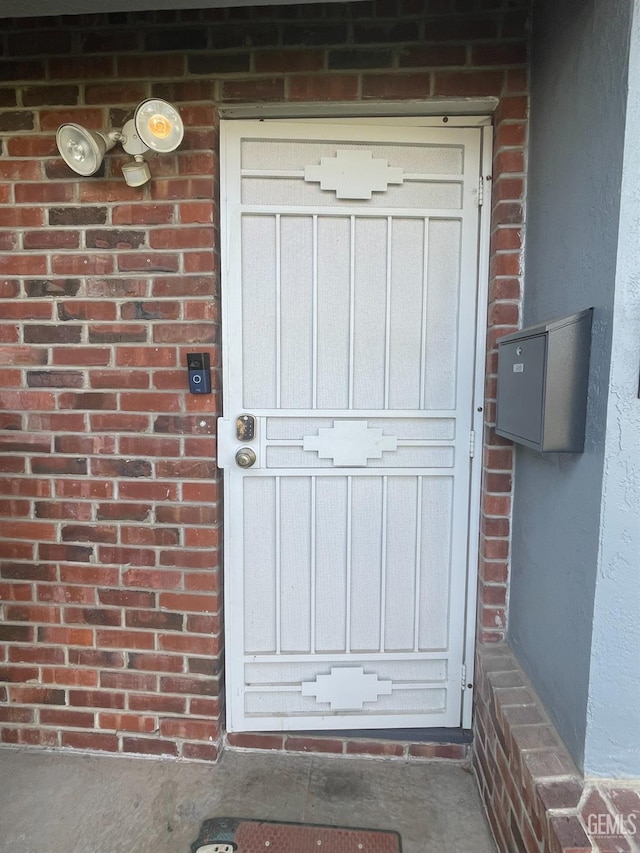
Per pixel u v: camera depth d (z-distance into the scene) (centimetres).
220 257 181
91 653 190
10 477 187
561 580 140
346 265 184
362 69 169
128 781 180
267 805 171
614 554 120
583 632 127
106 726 192
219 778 182
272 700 196
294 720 195
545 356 124
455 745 192
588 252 127
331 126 178
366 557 193
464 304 183
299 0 138
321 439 188
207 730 189
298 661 196
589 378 125
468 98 168
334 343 186
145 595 187
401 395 188
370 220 183
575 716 130
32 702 194
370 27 167
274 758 192
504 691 159
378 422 188
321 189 181
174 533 184
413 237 183
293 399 188
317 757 193
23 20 173
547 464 150
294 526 192
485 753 171
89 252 178
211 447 181
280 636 195
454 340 186
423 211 181
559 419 126
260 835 160
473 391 185
